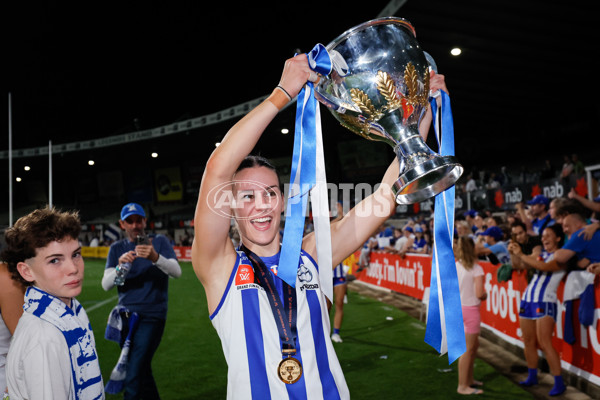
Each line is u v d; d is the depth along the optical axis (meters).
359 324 7.34
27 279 1.56
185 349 6.04
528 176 15.39
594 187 7.32
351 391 4.30
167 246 3.69
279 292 1.41
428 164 1.11
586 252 3.89
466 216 9.38
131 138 27.20
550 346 3.96
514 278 5.19
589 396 3.79
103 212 34.50
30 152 31.14
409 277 8.99
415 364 5.06
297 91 1.22
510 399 3.93
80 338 1.54
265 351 1.33
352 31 1.18
